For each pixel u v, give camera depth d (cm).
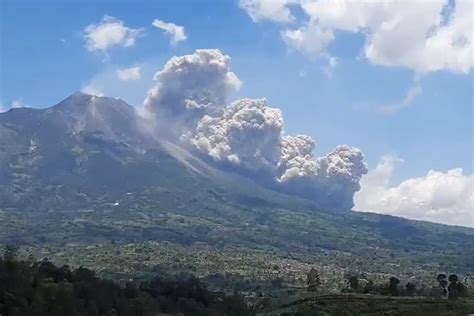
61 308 18325
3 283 18712
